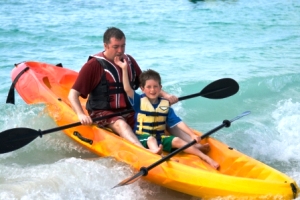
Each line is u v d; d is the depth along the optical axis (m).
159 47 10.28
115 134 4.86
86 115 5.03
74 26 11.95
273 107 6.83
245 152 5.38
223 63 9.00
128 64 4.98
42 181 4.25
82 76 4.85
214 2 16.98
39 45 10.06
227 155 4.60
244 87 7.47
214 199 4.12
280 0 17.97
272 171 4.22
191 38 11.36
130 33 11.56
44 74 6.36
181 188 4.23
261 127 6.04
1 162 4.94
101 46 10.13
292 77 8.05
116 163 4.65
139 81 4.91
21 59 8.93
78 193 4.18
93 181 4.35
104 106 4.93
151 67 8.54
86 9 14.51
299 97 7.28
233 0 17.66
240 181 4.02
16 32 10.98
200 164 4.51
